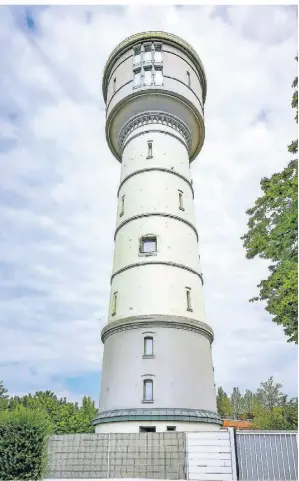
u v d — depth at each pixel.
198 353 22.50
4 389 73.62
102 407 21.70
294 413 52.47
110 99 31.89
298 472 14.72
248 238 18.98
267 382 81.06
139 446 16.00
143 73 30.03
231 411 89.50
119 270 25.14
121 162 33.31
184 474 15.24
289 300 15.38
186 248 25.59
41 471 13.42
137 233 25.53
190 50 32.53
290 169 18.30
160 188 26.88
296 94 18.59
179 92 29.52
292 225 17.05
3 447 13.16
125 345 22.20
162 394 20.42
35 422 13.85
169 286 23.58
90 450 16.25
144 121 29.98
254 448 15.30
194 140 32.44
